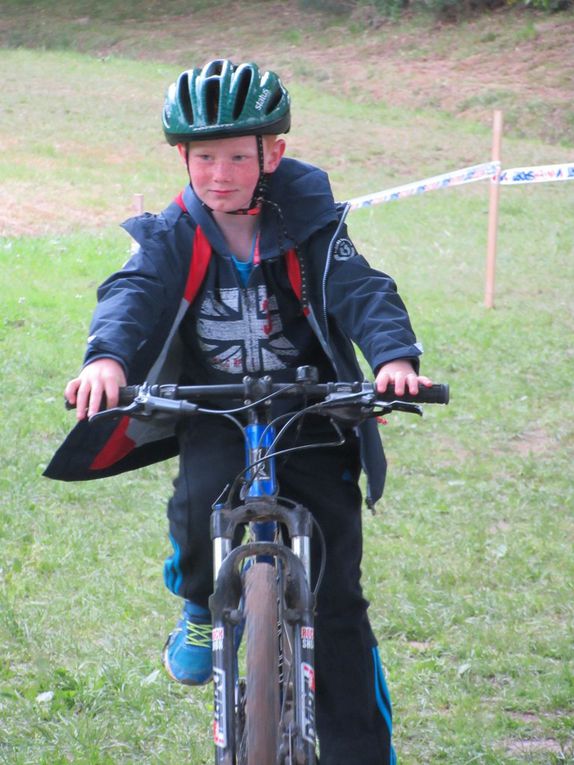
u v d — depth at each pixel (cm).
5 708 840
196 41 6681
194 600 673
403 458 1543
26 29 7025
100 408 570
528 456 1562
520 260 3067
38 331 2062
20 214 3384
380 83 5838
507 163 4612
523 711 877
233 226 656
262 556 579
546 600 1088
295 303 658
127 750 795
